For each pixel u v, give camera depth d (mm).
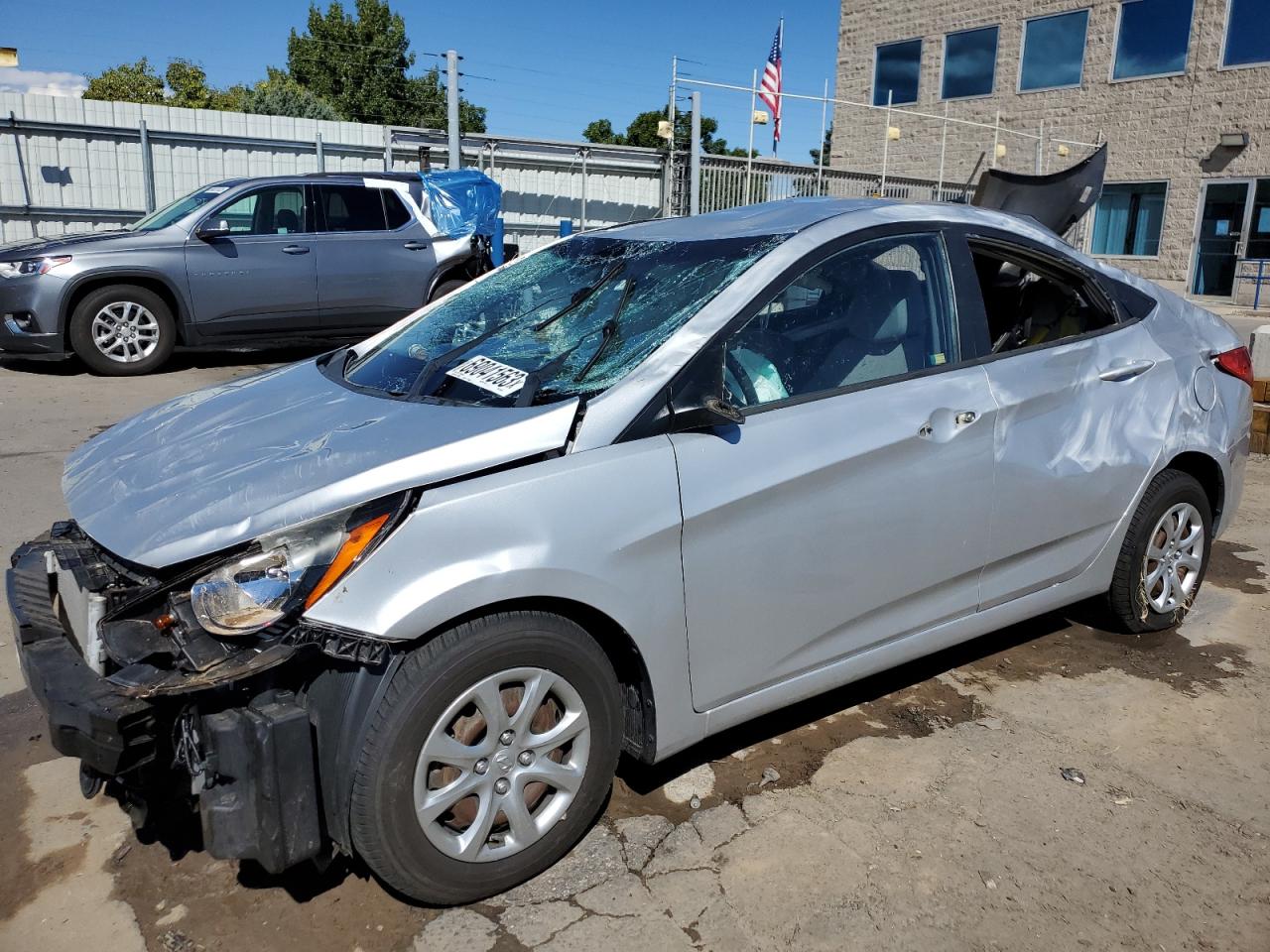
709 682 2656
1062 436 3328
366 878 2518
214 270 9336
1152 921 2367
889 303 3070
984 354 3211
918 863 2570
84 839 2662
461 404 2660
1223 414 3869
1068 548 3477
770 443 2668
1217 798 2875
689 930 2324
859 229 3051
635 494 2436
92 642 2213
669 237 3354
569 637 2395
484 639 2258
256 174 15336
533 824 2445
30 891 2461
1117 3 20062
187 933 2318
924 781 2947
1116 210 21141
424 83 45375
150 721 2066
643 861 2576
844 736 3213
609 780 2570
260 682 2195
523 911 2391
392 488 2244
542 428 2424
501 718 2334
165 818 2723
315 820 2182
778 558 2691
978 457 3076
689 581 2543
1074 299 3736
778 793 2883
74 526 2807
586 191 16703
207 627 2135
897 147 24266
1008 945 2285
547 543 2307
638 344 2727
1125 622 3844
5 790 2881
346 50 43906
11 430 6973
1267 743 3186
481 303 3463
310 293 9836
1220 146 19203
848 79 25094
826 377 2875
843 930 2326
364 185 10203
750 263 2879
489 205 10922
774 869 2543
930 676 3641
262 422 2814
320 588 2141
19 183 13852
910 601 3047
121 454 2824
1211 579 4652
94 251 8875
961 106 22906
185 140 14719
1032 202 5695
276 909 2396
